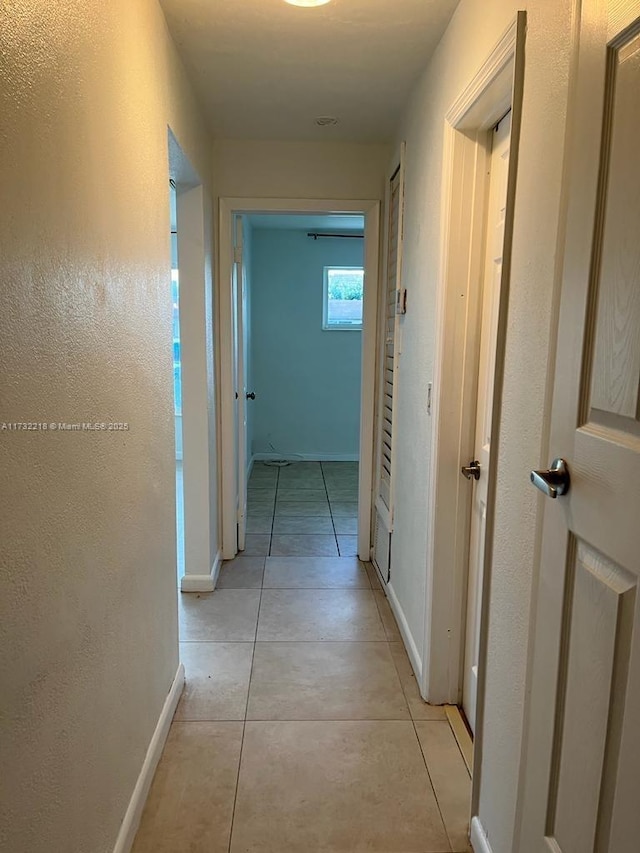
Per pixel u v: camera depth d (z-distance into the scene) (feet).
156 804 5.51
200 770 5.94
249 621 9.09
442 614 6.91
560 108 3.58
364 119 9.30
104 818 4.40
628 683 2.78
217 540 11.13
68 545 3.63
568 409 3.39
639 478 2.70
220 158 10.39
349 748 6.30
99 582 4.21
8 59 2.79
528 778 3.94
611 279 2.96
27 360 3.04
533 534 3.99
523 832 4.02
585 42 3.17
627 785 2.78
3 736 2.84
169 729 6.51
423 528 7.38
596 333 3.11
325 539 12.77
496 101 5.32
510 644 4.39
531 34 4.03
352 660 8.02
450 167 6.19
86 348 3.90
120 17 4.64
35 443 3.14
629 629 2.78
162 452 6.23
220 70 7.56
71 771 3.71
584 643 3.22
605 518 2.99
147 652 5.63
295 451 20.56
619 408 2.88
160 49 6.06
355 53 7.06
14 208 2.88
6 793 2.88
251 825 5.30
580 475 3.25
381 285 10.77
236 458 11.76
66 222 3.54
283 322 19.84
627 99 2.81
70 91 3.60
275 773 5.92
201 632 8.74
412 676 7.66
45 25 3.21
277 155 10.44
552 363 3.67
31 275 3.07
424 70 7.45
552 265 3.69
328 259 19.60
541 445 3.83
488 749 4.84
